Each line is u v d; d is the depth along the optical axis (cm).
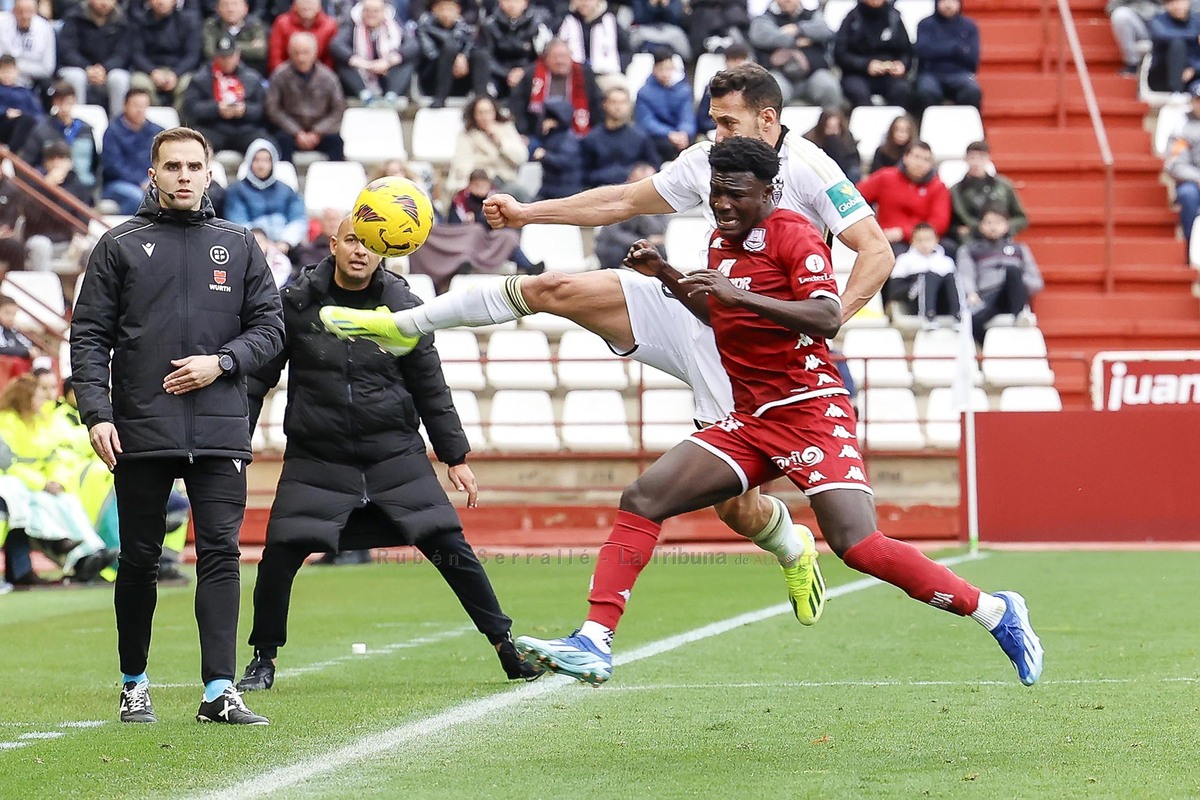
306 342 2305
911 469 4991
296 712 1998
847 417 1722
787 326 1634
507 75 5981
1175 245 5859
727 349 1722
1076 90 6394
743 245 1712
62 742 1781
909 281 5225
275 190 5288
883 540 1678
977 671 2298
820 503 1698
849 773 1553
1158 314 5678
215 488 1930
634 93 6091
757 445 1709
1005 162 6125
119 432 1905
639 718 1922
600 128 5522
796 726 1844
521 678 2312
